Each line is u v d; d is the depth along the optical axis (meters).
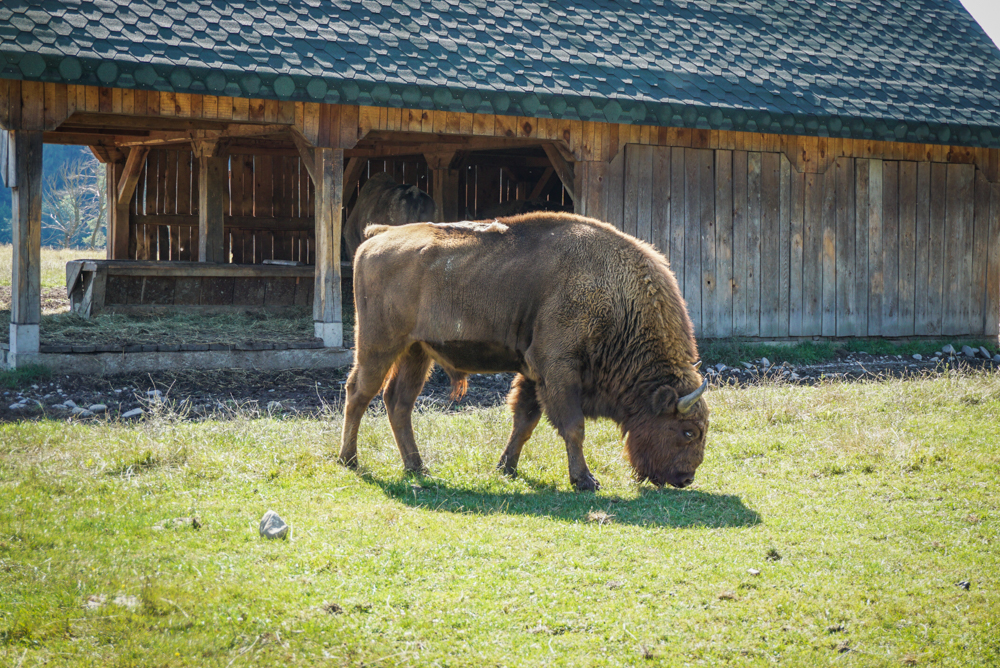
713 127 12.05
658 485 6.29
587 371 6.54
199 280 13.16
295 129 11.09
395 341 6.91
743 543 5.11
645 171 12.93
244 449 6.98
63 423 7.77
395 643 3.89
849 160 14.19
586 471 6.46
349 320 14.03
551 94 11.24
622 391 6.48
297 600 4.29
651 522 5.50
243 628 4.00
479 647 3.87
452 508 5.79
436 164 15.84
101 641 3.85
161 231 17.36
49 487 5.88
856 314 14.34
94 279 12.38
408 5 12.14
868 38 14.91
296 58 10.46
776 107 12.41
